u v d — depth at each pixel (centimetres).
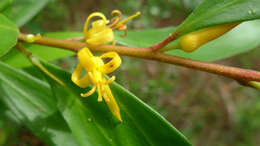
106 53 7
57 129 10
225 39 11
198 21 7
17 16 11
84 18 27
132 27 27
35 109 10
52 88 9
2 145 16
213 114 31
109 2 28
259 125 31
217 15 7
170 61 8
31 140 17
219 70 7
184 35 7
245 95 32
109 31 8
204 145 29
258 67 33
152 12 27
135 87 21
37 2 11
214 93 31
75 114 8
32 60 9
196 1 26
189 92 30
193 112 30
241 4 7
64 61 21
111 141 8
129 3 27
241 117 31
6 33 8
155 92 23
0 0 10
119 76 18
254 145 30
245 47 11
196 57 10
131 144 8
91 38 8
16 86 10
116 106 7
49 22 25
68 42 8
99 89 7
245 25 11
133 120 8
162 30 11
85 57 7
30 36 8
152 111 8
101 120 8
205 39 7
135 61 23
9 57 11
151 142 8
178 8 27
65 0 27
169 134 8
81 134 8
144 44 11
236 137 31
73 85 8
